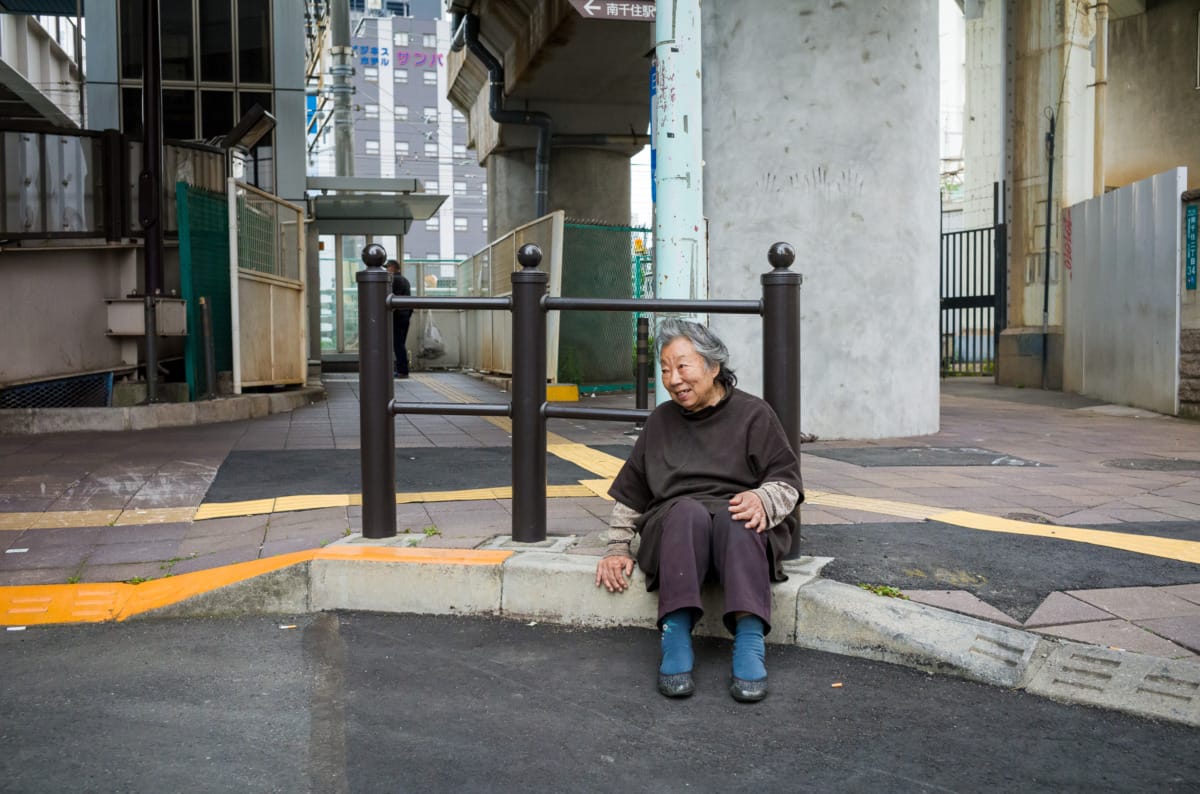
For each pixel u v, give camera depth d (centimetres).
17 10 2161
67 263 905
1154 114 1928
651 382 1314
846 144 806
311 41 3017
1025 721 270
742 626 299
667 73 631
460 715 280
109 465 656
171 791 231
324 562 387
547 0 1540
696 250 641
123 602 387
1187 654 286
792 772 241
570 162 2083
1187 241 1046
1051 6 1438
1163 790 229
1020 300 1504
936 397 888
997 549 401
